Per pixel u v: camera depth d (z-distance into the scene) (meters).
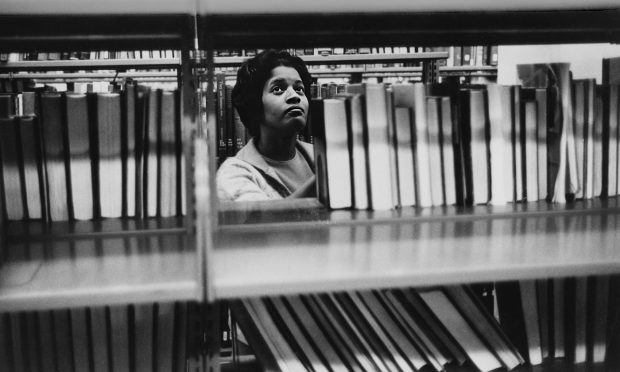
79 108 0.95
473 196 1.05
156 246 0.87
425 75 2.70
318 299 0.95
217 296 0.71
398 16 1.01
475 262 0.77
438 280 0.74
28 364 0.92
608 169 1.11
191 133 0.91
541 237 0.88
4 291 0.69
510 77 1.67
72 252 0.84
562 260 0.77
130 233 0.91
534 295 1.04
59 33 1.00
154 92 0.97
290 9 0.92
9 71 3.09
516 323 1.08
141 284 0.71
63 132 0.95
